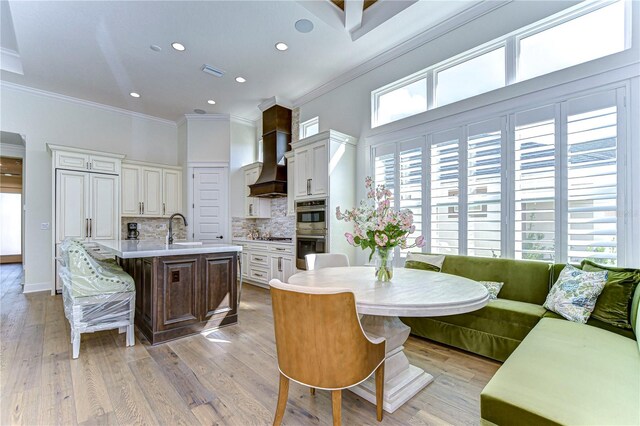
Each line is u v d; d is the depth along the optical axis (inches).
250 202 234.5
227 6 117.1
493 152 114.3
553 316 81.6
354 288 70.0
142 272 117.1
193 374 83.9
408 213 76.7
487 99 116.2
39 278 186.1
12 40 153.7
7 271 258.5
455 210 124.9
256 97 204.4
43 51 146.6
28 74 169.3
